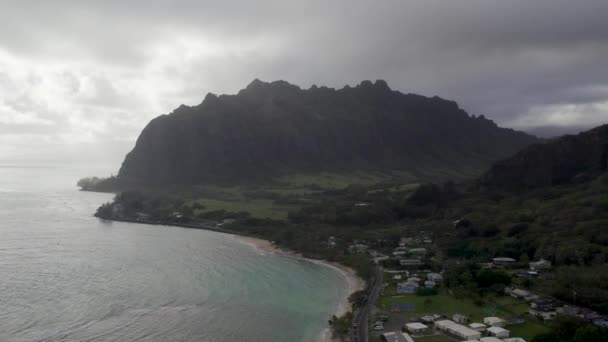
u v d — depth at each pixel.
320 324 127.88
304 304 145.12
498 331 113.38
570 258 169.88
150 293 149.62
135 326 121.94
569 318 113.88
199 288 157.88
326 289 162.88
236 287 161.25
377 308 138.00
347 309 140.12
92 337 113.69
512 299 140.62
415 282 161.50
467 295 144.50
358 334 117.44
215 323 126.56
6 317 124.06
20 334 113.69
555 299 137.88
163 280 165.38
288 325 126.69
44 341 110.12
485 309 131.38
